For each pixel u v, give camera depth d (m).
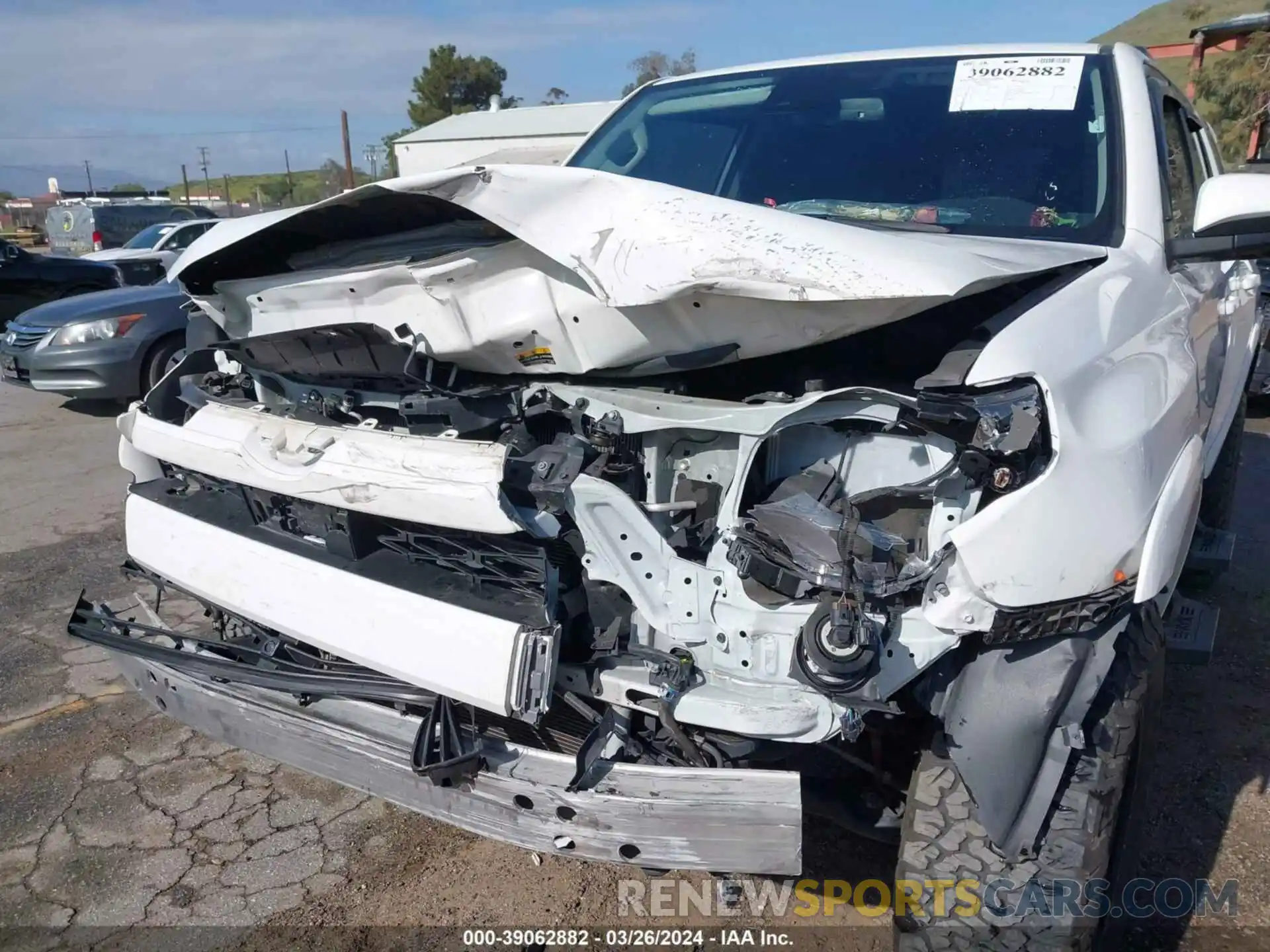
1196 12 26.33
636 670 1.97
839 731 1.84
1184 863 2.67
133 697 3.58
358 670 2.26
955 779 1.94
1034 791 1.83
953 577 1.80
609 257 1.88
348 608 2.13
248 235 2.32
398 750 2.07
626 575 1.97
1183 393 2.20
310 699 2.26
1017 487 1.79
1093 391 1.93
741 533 1.88
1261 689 3.57
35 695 3.57
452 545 2.09
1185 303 2.53
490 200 1.96
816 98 3.20
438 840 2.81
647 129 3.43
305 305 2.39
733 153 3.13
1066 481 1.81
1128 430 1.95
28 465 6.72
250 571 2.35
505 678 1.88
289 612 2.25
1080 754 1.89
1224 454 4.20
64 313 7.82
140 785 3.05
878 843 2.75
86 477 6.43
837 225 1.96
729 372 2.20
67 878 2.63
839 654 1.76
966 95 3.01
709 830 1.82
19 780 3.06
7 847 2.76
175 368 2.91
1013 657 1.85
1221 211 2.25
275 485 2.26
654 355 2.02
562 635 2.05
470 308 2.11
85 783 3.05
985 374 1.82
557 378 2.21
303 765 2.25
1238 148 17.33
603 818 1.85
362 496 2.10
